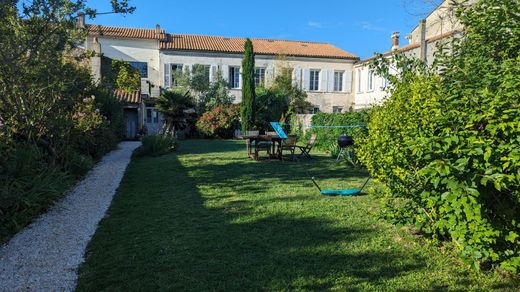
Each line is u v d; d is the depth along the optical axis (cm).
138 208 593
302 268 363
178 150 1529
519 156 274
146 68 2827
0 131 632
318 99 3048
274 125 1353
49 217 550
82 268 371
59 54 784
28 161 640
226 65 2866
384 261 378
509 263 321
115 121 1642
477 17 414
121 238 453
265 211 566
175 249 413
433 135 352
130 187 765
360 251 404
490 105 304
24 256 405
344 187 762
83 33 785
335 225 495
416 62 525
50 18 663
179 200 643
